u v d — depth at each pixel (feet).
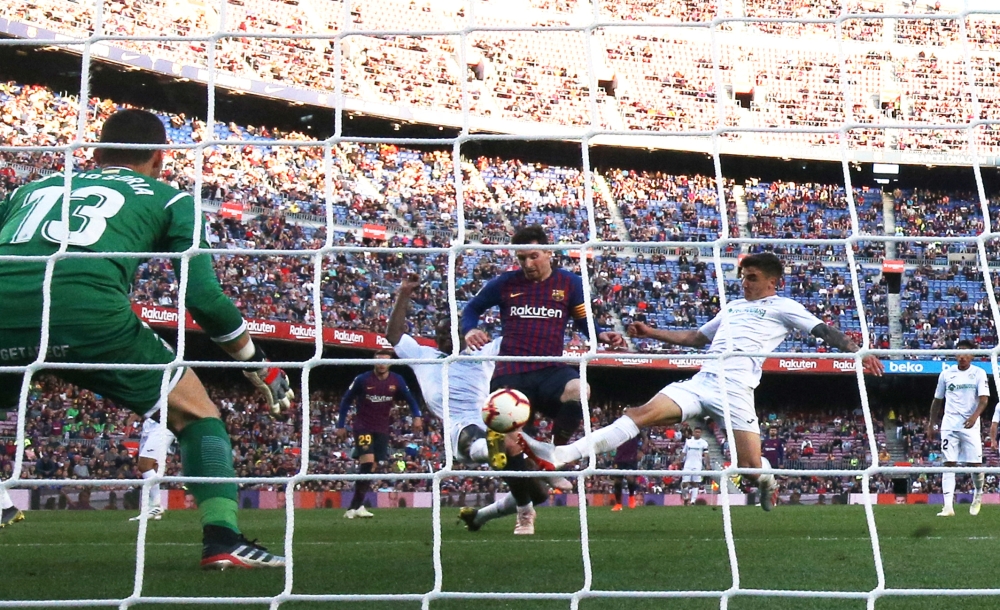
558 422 32.24
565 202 138.21
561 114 143.54
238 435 100.99
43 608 15.14
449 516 52.65
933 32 155.12
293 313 110.83
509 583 17.95
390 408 52.11
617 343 32.27
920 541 30.09
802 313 31.63
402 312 34.32
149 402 19.17
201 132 130.52
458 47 146.51
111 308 18.47
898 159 142.41
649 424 29.35
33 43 18.13
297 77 132.77
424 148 139.03
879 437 122.21
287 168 128.06
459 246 17.58
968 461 50.55
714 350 31.65
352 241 123.75
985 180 146.92
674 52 153.58
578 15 154.40
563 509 63.82
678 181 146.20
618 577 18.93
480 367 34.09
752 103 150.10
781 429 121.70
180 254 17.08
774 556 24.09
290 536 14.73
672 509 64.90
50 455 91.61
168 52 124.47
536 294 32.48
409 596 13.53
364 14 143.64
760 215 141.49
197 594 16.34
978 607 15.80
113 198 19.30
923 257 136.36
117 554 25.77
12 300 17.98
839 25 19.83
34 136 115.03
